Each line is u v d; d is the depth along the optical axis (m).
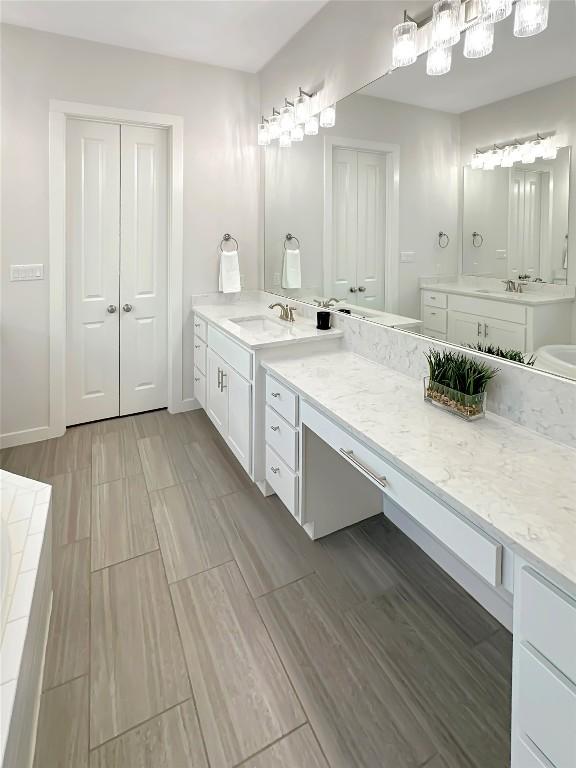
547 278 1.51
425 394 1.78
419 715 1.36
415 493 1.28
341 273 2.66
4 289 3.00
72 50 2.97
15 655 1.08
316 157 2.80
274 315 3.23
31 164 2.95
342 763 1.23
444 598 1.83
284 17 2.76
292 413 2.07
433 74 1.87
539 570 0.91
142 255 3.49
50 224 3.06
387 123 2.20
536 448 1.40
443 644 1.61
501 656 1.56
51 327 3.17
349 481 2.22
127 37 2.98
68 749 1.25
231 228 3.67
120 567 1.98
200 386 3.50
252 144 3.65
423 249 2.04
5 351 3.06
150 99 3.23
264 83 3.48
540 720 0.92
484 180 1.72
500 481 1.20
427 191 1.99
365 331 2.43
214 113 3.47
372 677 1.48
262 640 1.62
